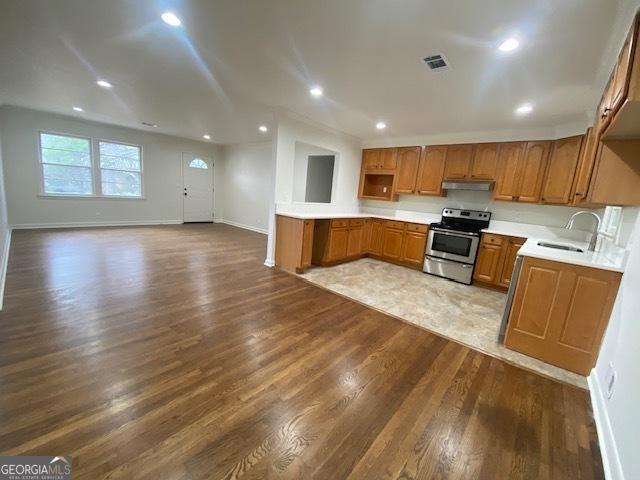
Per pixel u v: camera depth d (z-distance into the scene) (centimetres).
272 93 325
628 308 165
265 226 725
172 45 232
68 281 316
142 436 133
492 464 133
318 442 137
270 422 147
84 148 600
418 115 365
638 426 116
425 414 162
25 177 541
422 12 167
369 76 260
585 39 178
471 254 420
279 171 416
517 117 342
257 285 354
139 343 210
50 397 151
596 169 193
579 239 377
